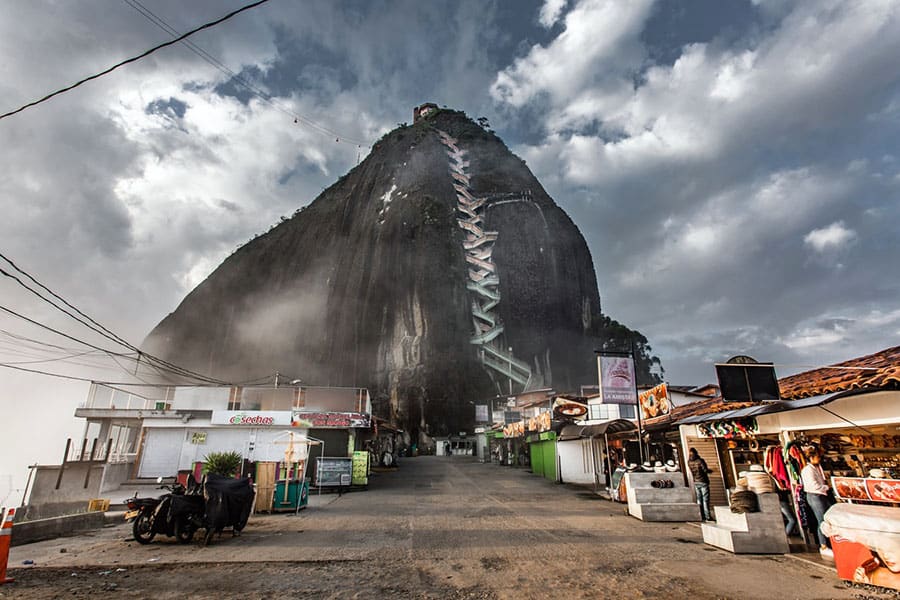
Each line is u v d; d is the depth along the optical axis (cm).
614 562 800
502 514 1384
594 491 2022
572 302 13112
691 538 1012
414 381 10006
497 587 662
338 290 13588
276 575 732
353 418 2519
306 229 16650
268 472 1509
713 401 1448
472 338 11344
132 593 636
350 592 643
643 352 12775
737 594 623
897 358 806
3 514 746
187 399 2703
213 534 1065
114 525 1277
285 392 2747
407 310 11575
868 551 654
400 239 12731
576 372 12206
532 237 13500
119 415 2525
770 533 866
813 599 602
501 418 5038
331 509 1536
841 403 902
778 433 1070
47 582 687
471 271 12412
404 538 1031
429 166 14500
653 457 1814
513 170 15162
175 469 2433
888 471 825
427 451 7981
